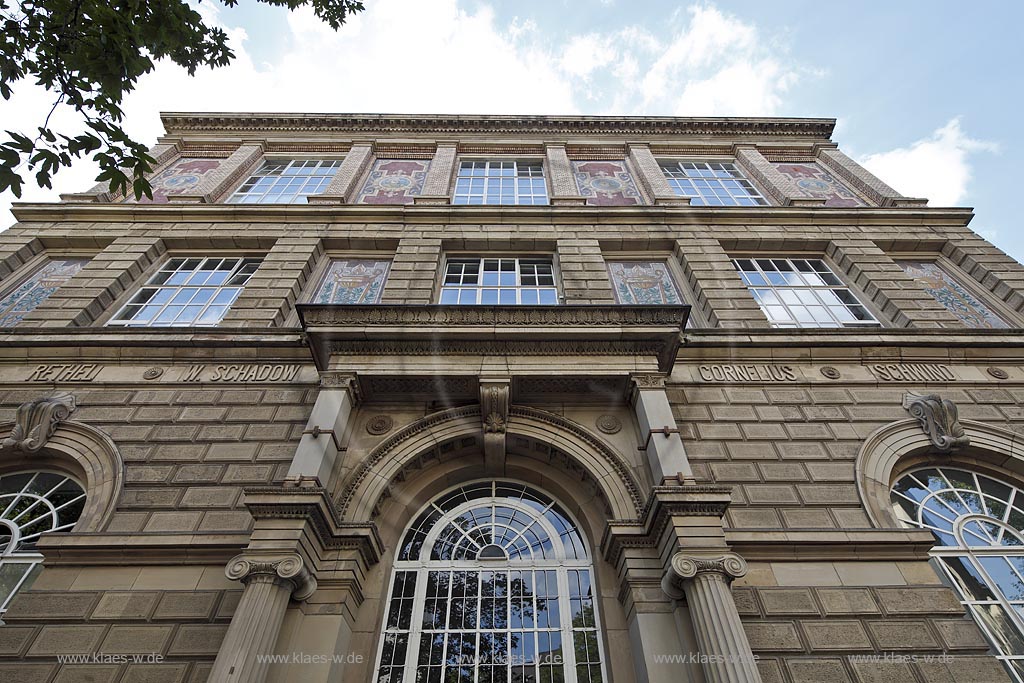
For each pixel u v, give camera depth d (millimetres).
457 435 8867
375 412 9273
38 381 9844
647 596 6980
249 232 14039
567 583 7945
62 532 8055
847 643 6602
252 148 18516
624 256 13836
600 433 8984
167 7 7184
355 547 7406
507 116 19703
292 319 11758
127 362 10250
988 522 8539
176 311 12188
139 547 7336
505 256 13859
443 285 12828
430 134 19531
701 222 14617
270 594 6281
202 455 8750
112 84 6621
